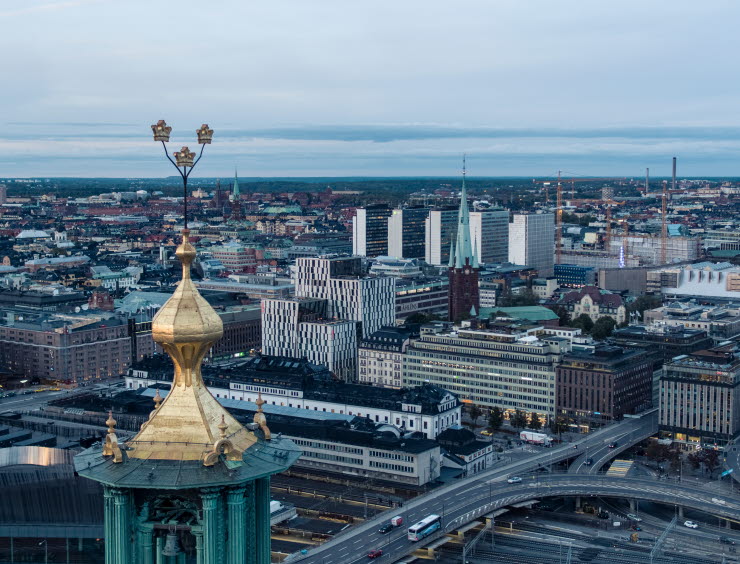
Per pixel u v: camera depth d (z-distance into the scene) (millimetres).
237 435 63656
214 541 60719
